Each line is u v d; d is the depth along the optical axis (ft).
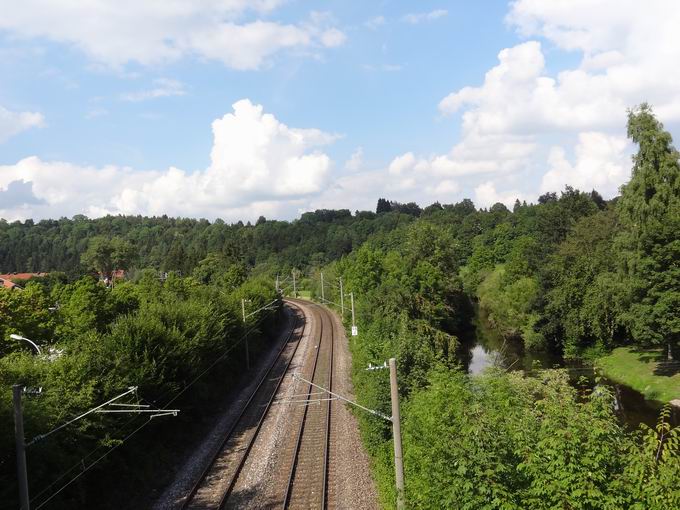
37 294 148.25
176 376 95.45
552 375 50.70
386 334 128.57
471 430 40.19
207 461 84.43
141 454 79.20
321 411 106.93
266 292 220.84
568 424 36.17
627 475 33.71
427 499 43.01
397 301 178.60
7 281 335.88
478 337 214.28
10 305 126.41
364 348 125.39
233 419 106.93
